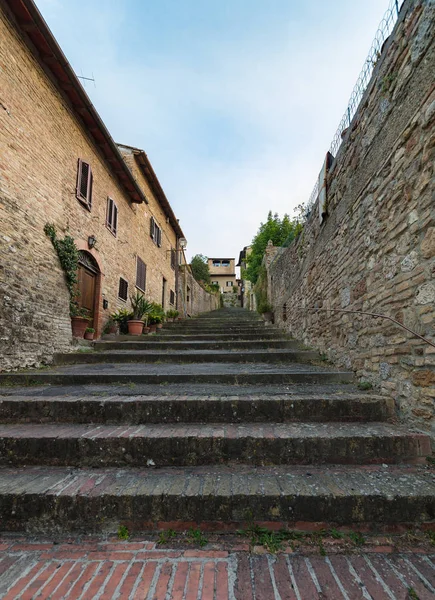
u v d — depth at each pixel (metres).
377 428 2.65
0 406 3.05
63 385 4.18
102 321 8.04
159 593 1.46
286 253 9.00
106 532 1.91
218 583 1.51
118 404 3.01
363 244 3.69
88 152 7.41
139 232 11.08
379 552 1.72
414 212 2.62
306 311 6.62
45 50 5.39
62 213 6.18
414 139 2.63
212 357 5.74
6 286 4.53
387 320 3.09
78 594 1.45
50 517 1.93
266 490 1.97
